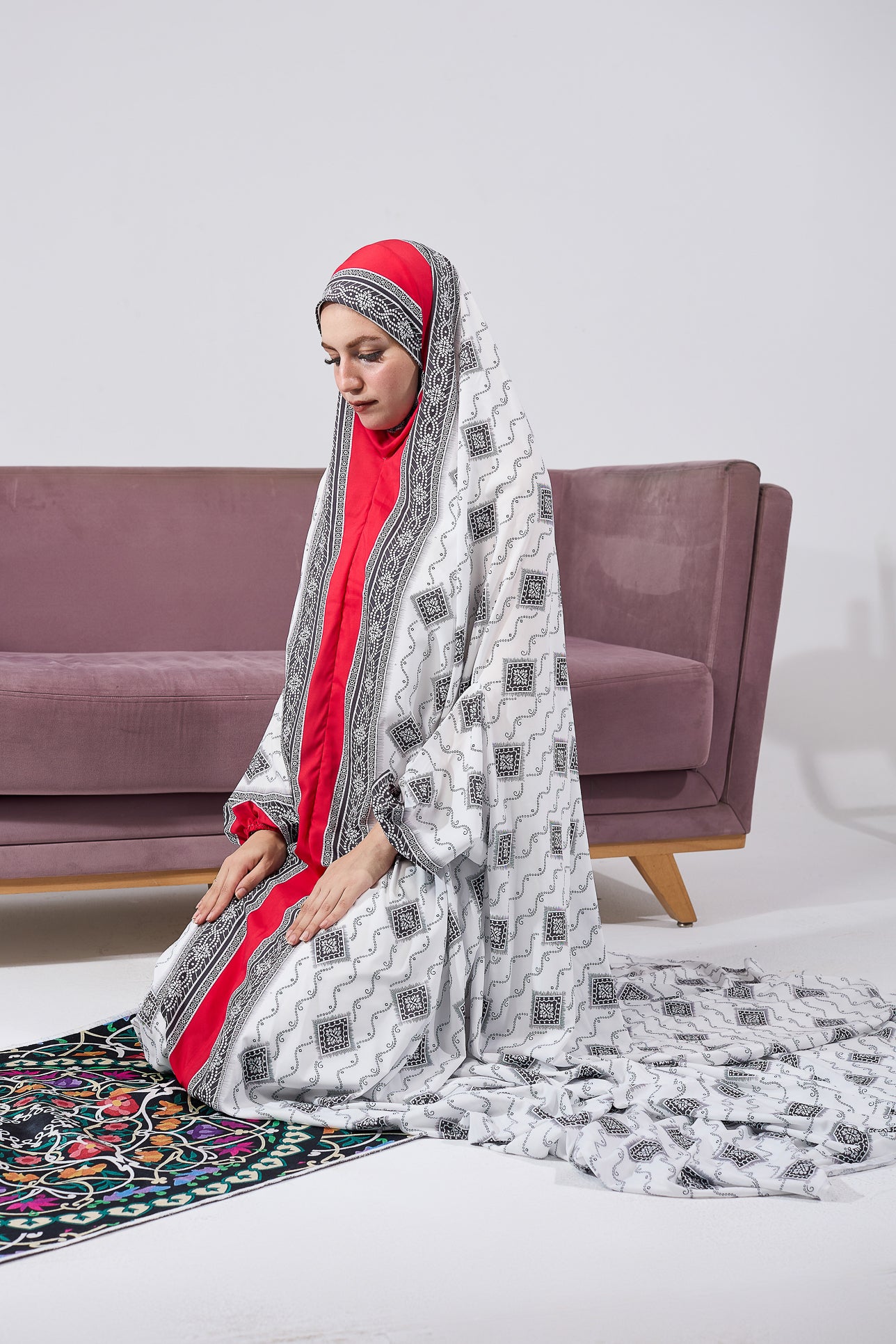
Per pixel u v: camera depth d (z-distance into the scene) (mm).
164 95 3410
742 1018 2037
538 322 3723
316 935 1675
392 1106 1666
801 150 3854
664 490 2904
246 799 1921
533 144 3682
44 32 3318
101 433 3445
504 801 1770
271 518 3123
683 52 3752
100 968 2355
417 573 1744
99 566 3006
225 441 3535
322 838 1824
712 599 2717
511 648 1779
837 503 3941
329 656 1823
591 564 3170
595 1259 1343
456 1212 1445
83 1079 1785
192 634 3062
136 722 2322
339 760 1815
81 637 2994
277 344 3551
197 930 1822
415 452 1774
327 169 3545
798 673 3910
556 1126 1605
